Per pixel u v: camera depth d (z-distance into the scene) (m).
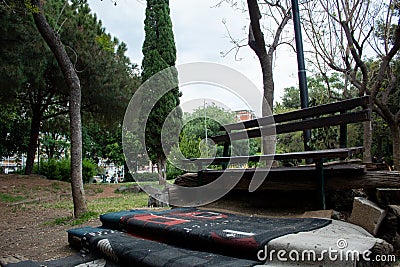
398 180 2.59
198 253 2.23
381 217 2.33
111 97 12.34
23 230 5.20
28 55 9.84
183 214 3.38
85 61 11.34
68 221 5.56
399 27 7.14
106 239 2.79
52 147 23.41
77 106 6.07
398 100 12.35
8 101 12.54
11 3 6.95
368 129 8.26
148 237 2.86
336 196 3.04
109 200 9.23
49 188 11.32
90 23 12.00
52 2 11.20
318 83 14.00
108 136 23.42
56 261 2.79
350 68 8.55
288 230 2.27
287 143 11.21
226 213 3.46
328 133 4.89
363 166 2.80
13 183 11.22
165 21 12.96
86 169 15.98
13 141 17.75
